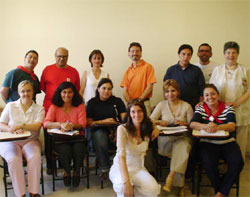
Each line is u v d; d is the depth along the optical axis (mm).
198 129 2631
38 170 2557
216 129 2549
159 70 3969
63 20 3840
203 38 3920
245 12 3873
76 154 2736
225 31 3906
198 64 3629
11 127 2564
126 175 2191
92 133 2939
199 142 2803
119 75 3969
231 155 2557
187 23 3893
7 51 3834
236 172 2482
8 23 3795
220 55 3951
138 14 3869
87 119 3029
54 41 3861
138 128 2393
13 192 2771
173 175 2652
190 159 2846
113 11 3857
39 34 3842
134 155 2396
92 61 3391
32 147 2654
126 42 3908
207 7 3869
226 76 2955
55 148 2768
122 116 3008
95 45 3900
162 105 2971
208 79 3555
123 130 2354
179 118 2881
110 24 3875
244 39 3918
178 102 2936
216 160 2580
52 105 2908
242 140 3096
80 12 3840
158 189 2244
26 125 2648
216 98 2699
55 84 3188
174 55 3941
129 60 3938
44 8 3809
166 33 3904
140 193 2283
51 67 3229
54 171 3035
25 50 3854
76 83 3369
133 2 3852
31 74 3139
